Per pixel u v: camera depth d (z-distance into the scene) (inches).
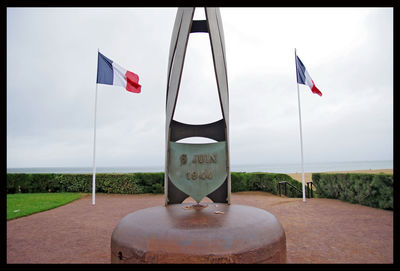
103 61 402.6
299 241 194.4
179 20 181.3
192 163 183.2
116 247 127.7
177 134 213.3
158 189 531.5
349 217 278.2
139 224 130.7
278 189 498.9
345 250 173.0
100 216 300.7
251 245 115.6
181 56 165.9
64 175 561.9
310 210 321.7
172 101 178.4
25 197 464.8
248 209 162.4
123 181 533.6
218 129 211.6
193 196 175.2
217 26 179.8
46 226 250.8
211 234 114.0
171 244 111.6
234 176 550.9
